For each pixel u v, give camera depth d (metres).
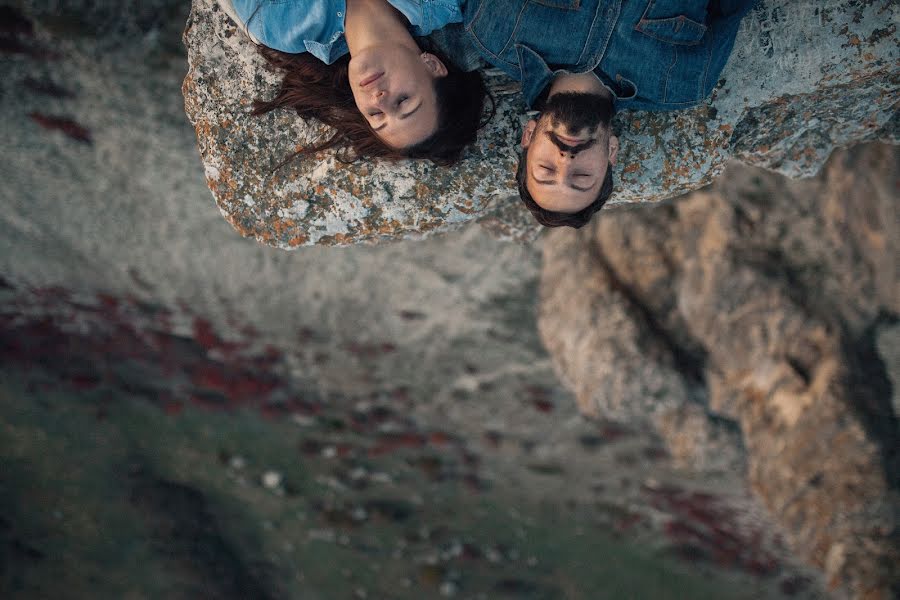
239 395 8.72
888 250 3.84
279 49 2.05
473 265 5.68
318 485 8.91
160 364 8.74
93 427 9.30
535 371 6.80
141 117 4.50
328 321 7.09
